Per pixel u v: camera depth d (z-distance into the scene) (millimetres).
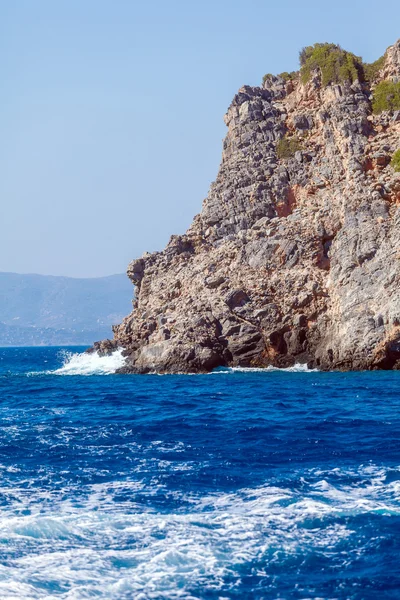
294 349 90625
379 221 90062
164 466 36250
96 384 80750
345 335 85812
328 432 45094
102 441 42562
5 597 22094
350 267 88500
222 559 24891
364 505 29781
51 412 56438
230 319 92188
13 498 31047
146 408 58250
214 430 46438
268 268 95500
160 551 25484
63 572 23891
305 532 27109
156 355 93125
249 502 30422
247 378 81062
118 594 22609
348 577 23750
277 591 22906
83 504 30312
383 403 58094
